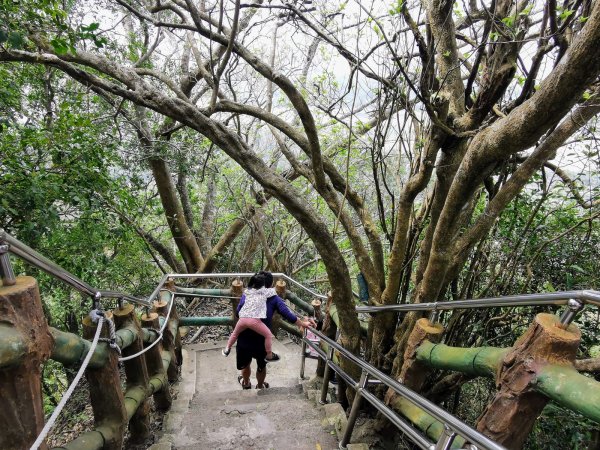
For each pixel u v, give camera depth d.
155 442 3.39
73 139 4.78
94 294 2.32
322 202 8.13
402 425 2.49
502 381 1.88
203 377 5.65
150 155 6.58
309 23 3.65
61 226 4.89
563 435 3.20
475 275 3.88
